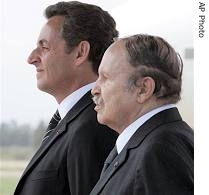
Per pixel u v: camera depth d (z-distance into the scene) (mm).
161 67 2273
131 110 2312
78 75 2988
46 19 3070
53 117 3100
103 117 2365
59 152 2807
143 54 2281
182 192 2068
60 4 3061
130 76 2291
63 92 3016
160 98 2289
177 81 2311
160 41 2324
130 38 2346
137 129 2285
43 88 3035
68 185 2785
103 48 3020
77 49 2988
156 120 2254
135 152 2230
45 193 2775
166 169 2096
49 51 2990
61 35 2986
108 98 2332
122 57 2311
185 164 2109
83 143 2713
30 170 2877
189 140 2207
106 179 2309
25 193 2854
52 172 2781
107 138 2746
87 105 2893
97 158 2691
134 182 2133
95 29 3010
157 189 2074
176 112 2309
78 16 2998
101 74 2377
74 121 2854
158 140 2158
